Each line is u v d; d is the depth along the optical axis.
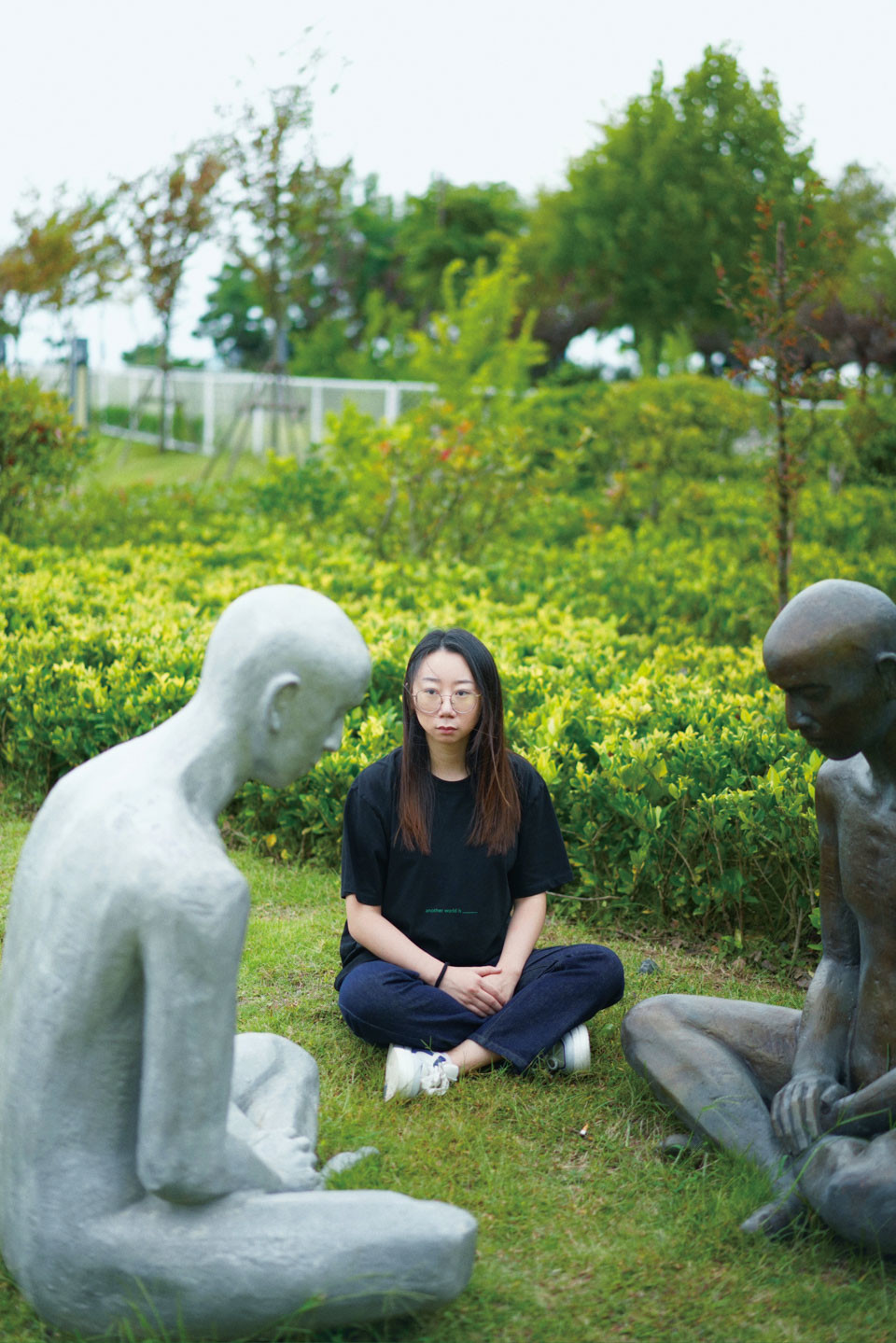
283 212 16.23
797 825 3.97
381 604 6.93
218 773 2.10
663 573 9.08
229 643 2.11
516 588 7.95
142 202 16.25
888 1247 2.34
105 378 27.28
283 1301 2.02
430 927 3.41
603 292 28.62
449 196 33.19
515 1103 3.08
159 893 1.92
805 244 7.17
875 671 2.38
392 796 3.42
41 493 9.75
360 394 19.12
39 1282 2.06
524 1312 2.30
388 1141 2.86
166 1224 2.04
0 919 4.13
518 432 9.99
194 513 11.45
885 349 15.10
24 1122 2.04
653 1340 2.24
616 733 4.50
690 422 14.37
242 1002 3.70
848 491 12.71
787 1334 2.26
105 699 5.20
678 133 26.31
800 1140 2.55
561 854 3.52
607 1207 2.65
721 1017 2.93
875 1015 2.63
